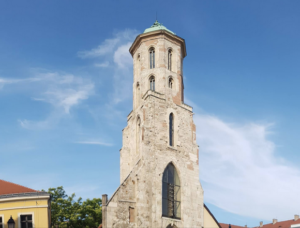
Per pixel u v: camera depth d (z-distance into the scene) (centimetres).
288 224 10206
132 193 5838
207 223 6544
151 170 6041
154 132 6300
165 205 6056
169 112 6575
